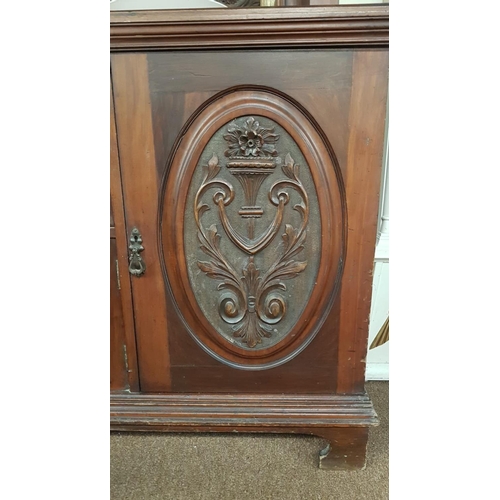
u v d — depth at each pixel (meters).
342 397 0.70
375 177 0.62
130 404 0.72
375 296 0.99
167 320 0.69
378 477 0.70
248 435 0.81
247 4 0.94
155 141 0.63
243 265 0.67
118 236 0.66
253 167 0.64
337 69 0.59
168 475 0.70
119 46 0.59
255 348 0.69
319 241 0.65
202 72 0.60
